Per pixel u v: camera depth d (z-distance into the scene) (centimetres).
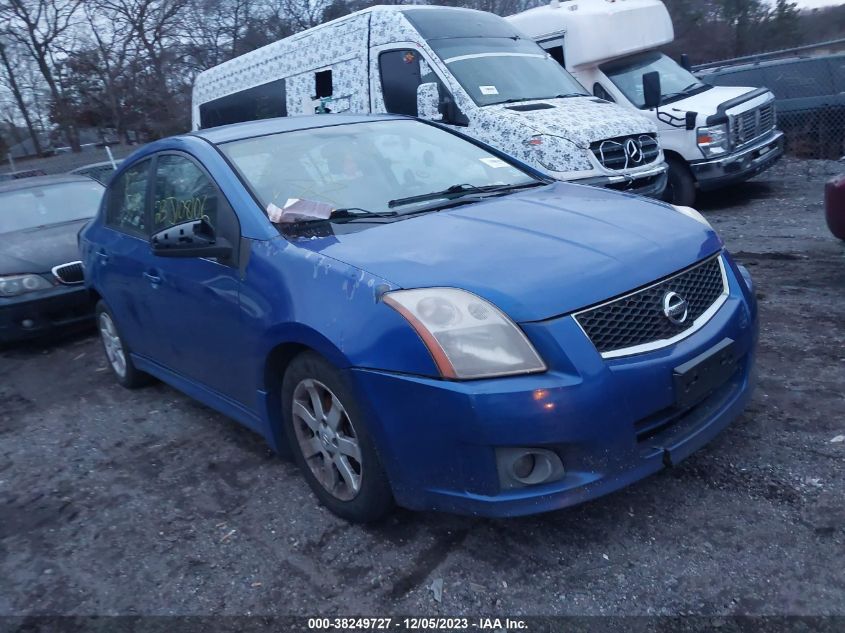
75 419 530
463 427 278
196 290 399
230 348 383
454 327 283
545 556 308
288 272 338
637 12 1055
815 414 393
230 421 486
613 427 283
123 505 396
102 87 2788
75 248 724
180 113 2745
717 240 361
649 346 299
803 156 1276
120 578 333
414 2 2492
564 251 314
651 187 817
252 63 1047
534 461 284
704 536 309
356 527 344
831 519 310
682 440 306
